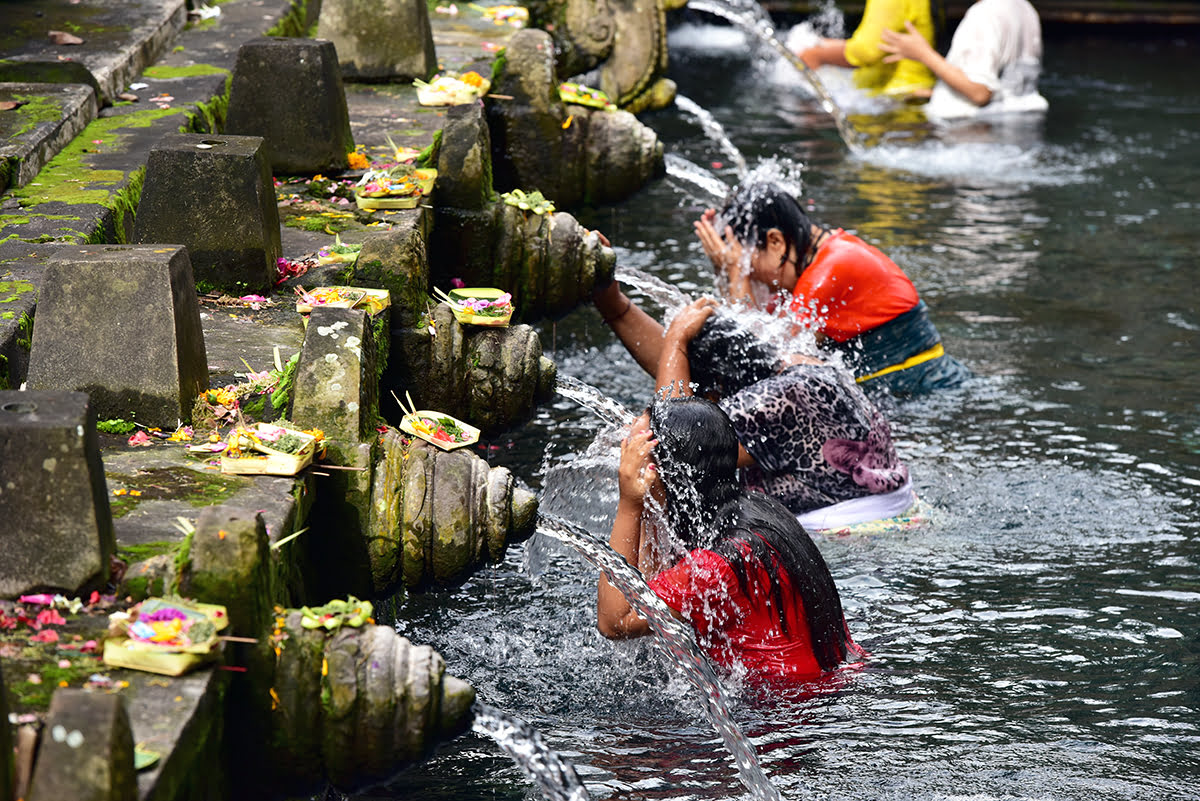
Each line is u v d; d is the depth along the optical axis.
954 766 9.24
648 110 26.08
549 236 14.78
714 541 10.39
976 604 11.93
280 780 7.30
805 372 13.81
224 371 10.35
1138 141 31.20
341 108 15.13
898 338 17.09
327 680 7.14
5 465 7.13
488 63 20.09
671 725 9.99
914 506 13.97
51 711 5.67
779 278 16.83
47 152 14.07
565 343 19.05
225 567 7.09
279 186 14.63
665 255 22.53
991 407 16.92
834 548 13.12
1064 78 38.19
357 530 9.24
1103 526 13.65
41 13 19.22
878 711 10.03
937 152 29.94
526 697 10.45
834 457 13.70
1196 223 25.23
